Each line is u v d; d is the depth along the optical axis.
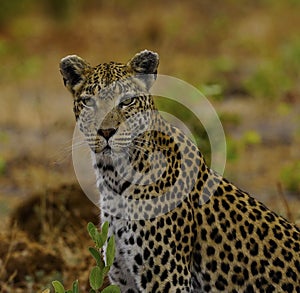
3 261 13.37
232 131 22.67
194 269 10.01
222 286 9.94
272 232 9.95
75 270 13.30
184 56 33.53
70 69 10.10
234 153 17.22
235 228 9.91
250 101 25.88
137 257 9.83
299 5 43.88
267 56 32.88
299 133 21.41
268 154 20.08
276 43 35.44
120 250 9.95
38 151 20.81
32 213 14.78
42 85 29.62
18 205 15.03
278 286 9.83
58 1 42.31
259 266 9.84
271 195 17.20
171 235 9.77
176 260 9.78
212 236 9.91
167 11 44.72
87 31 39.34
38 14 43.81
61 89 29.19
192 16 43.97
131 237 9.84
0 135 20.78
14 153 20.94
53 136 22.41
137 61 9.99
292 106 25.08
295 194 17.14
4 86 29.44
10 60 33.47
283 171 17.59
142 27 39.31
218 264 9.91
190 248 9.89
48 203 14.72
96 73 9.95
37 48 36.53
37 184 16.64
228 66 30.27
